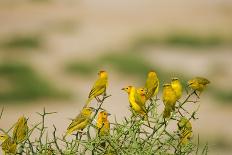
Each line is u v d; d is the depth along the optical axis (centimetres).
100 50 3891
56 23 4378
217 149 2197
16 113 2870
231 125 2541
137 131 666
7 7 4678
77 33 4209
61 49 3947
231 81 3269
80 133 673
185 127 676
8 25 4369
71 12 4572
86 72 3538
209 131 2417
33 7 4669
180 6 4659
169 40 3962
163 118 689
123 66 3497
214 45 3838
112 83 3325
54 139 654
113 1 4750
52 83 3316
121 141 664
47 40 4109
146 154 653
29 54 3856
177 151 660
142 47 3884
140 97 702
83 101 3077
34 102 3058
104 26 4316
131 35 4144
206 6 4622
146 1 4750
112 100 2870
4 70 3459
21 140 653
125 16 4500
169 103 691
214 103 2872
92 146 655
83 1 4744
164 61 3609
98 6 4681
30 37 4100
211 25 4256
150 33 4134
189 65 3538
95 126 672
